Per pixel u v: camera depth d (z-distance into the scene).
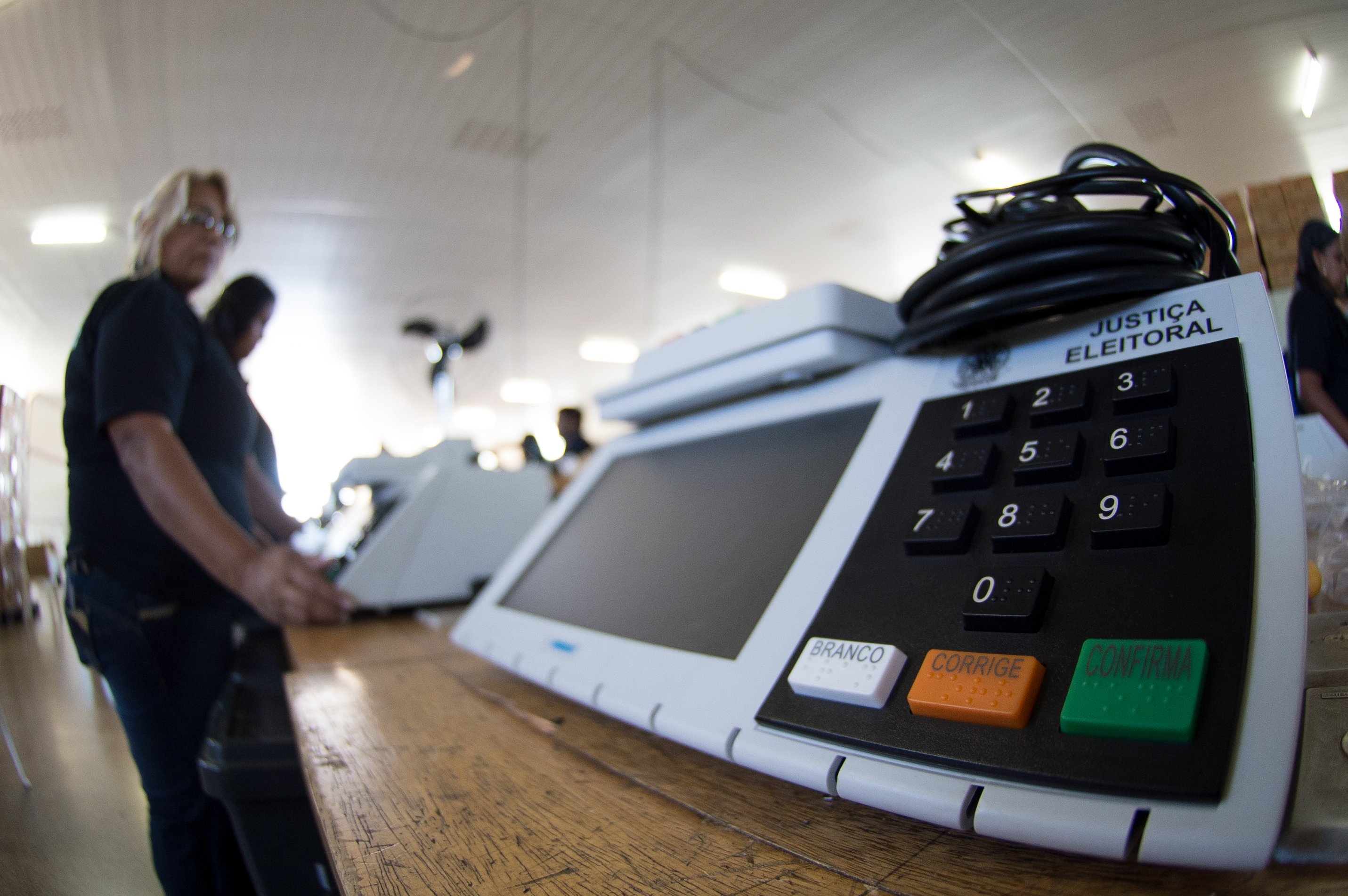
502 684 0.66
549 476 1.57
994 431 0.39
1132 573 0.29
